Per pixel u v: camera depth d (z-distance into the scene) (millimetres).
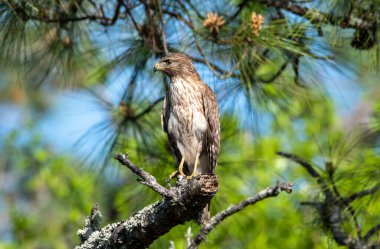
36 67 11117
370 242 9906
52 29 10672
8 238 17578
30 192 18797
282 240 14391
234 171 11711
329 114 15703
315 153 14758
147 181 7281
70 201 16078
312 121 15484
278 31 9969
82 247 7941
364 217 9805
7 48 10102
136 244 7773
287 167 14633
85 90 11328
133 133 10984
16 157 16922
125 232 7758
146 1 10578
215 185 7172
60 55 10898
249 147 14320
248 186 12641
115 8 10734
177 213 7352
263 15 10602
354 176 9367
